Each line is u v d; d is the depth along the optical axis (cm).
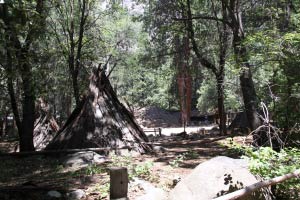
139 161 1324
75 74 2641
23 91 1734
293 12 1487
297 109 1098
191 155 1419
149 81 7050
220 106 2575
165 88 6631
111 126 1587
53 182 1028
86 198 827
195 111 6272
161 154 1507
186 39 2880
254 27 2016
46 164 1383
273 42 1143
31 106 1745
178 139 2477
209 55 2933
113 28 3909
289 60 1148
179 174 1043
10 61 1237
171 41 3088
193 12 2922
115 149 1481
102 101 1642
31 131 1748
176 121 6062
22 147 1733
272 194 708
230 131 2667
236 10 1744
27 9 1152
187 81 3912
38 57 1606
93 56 2952
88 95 1648
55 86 3012
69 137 1580
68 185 953
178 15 2783
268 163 692
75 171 1186
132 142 1552
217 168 692
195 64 3272
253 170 683
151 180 951
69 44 2833
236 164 705
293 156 732
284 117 1102
